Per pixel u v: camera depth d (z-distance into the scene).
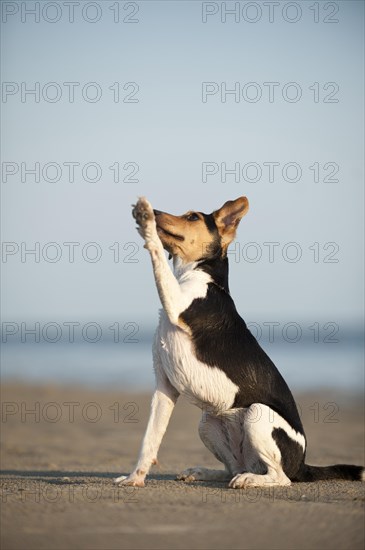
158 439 8.30
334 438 17.34
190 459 13.74
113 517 6.39
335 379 33.09
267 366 8.49
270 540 5.73
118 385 31.50
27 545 5.53
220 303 8.34
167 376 8.34
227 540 5.72
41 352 57.22
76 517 6.39
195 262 8.64
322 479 8.72
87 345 69.38
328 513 6.58
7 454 15.00
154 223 7.68
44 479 9.40
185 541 5.68
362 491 7.85
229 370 8.21
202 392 8.21
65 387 30.47
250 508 6.78
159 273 7.80
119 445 16.53
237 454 8.65
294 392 27.86
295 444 8.27
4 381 33.09
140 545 5.56
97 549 5.45
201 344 8.14
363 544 5.65
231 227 8.80
